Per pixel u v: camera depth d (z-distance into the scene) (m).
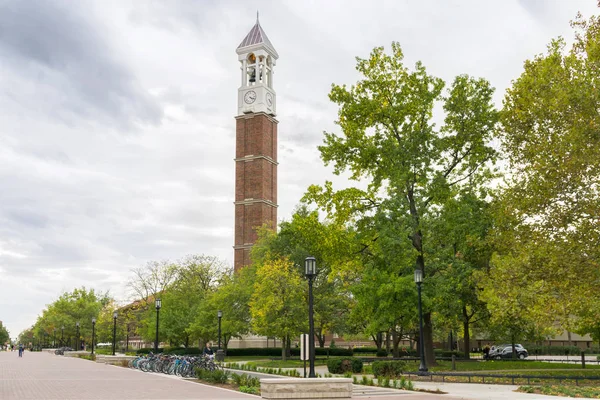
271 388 18.27
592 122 22.64
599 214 23.20
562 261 23.58
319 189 35.81
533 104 25.05
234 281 60.69
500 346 56.66
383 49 35.22
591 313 26.17
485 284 30.08
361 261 35.88
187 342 64.44
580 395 19.11
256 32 94.19
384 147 34.00
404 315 33.81
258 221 85.38
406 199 33.59
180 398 17.95
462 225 32.09
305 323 44.00
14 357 71.50
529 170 25.83
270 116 91.12
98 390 21.20
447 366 34.06
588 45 24.62
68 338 115.94
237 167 88.75
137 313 76.25
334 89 35.78
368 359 41.28
